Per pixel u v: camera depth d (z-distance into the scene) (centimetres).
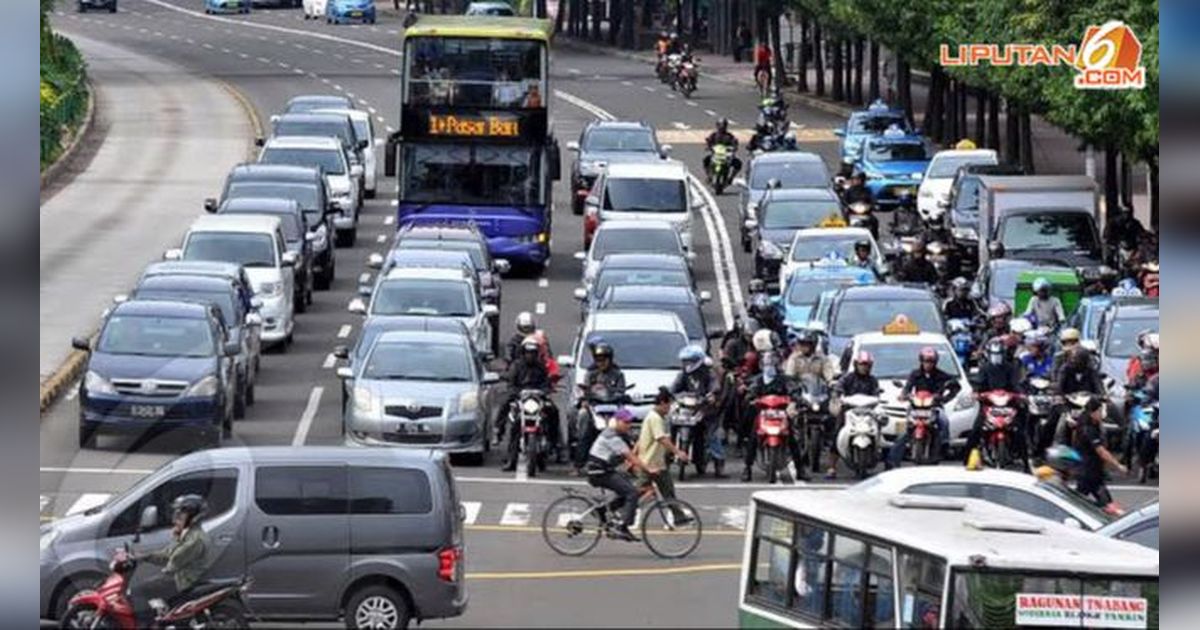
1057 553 2956
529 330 6106
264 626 4034
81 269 8738
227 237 7531
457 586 4062
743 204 9812
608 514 4878
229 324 6494
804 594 3183
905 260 7862
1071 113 8250
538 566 4741
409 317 6506
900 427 5831
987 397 5894
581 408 5838
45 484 5462
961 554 2906
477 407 5984
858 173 10000
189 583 3947
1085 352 5978
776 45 16050
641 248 8125
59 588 4003
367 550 4034
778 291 8344
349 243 9738
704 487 5791
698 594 4372
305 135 10381
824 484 5803
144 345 6044
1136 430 5859
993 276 7462
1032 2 8844
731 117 14488
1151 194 8188
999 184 8125
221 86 15788
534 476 5884
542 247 8944
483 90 8806
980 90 11775
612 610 4162
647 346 6100
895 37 12238
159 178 11550
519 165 8862
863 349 6191
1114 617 2909
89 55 18012
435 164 8825
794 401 5888
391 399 5925
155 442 5947
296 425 6362
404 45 8825
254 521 4025
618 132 10925
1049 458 4972
